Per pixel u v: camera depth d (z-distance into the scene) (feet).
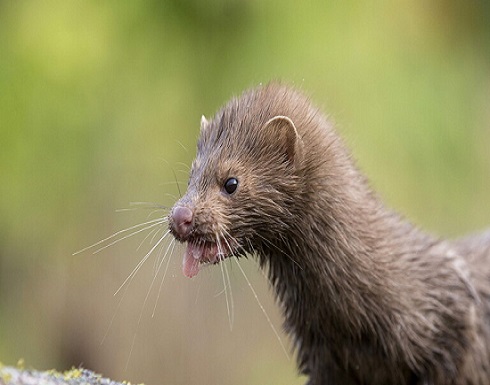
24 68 45.37
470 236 34.58
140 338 46.57
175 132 46.21
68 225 47.29
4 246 47.91
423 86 45.88
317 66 44.98
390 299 28.22
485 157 46.83
